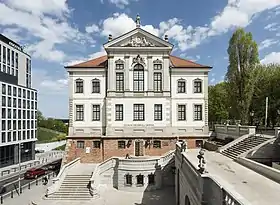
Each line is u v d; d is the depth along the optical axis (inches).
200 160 726.5
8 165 2630.4
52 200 1379.2
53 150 4256.9
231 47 2049.7
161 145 1889.8
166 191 1561.3
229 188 559.2
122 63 1916.8
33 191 1600.6
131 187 1581.0
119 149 1887.3
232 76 2055.9
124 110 1904.5
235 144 1384.1
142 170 1588.3
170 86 1956.2
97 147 1914.4
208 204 668.7
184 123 1947.6
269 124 2466.8
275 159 1131.9
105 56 2155.5
